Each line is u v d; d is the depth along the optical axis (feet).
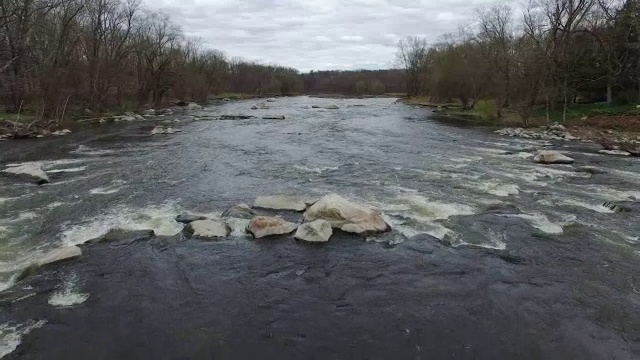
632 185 69.26
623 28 161.99
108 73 185.37
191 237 46.91
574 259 42.42
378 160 88.69
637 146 104.58
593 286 37.32
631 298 35.42
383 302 34.81
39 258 41.42
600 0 243.40
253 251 43.80
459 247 44.98
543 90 158.10
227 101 350.43
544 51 169.07
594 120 142.20
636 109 145.07
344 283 37.78
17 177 70.85
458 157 92.63
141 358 28.02
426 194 63.05
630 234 48.55
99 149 101.14
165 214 54.13
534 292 36.29
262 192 64.28
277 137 123.34
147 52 236.02
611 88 173.17
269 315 32.99
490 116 180.34
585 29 160.97
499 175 75.61
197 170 78.74
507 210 55.83
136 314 32.86
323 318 32.60
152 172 76.84
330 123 166.20
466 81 225.76
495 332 30.91
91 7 183.62
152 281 37.78
